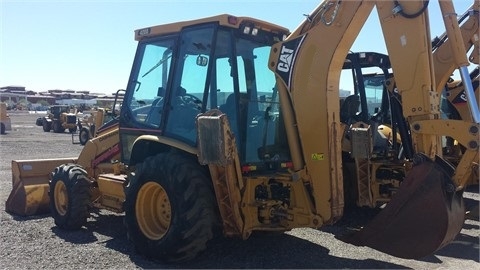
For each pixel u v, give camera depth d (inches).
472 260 214.7
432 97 174.9
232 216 189.8
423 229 171.8
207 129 180.7
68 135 1113.4
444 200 169.0
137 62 239.9
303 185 198.8
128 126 239.5
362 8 183.8
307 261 204.7
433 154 180.7
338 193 192.7
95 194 266.4
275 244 229.5
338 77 194.9
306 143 195.5
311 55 193.8
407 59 176.9
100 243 228.1
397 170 293.9
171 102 214.5
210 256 208.2
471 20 260.2
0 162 566.6
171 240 189.5
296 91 196.5
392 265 202.7
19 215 285.4
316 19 195.5
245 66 206.8
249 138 204.7
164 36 223.3
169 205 203.9
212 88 200.4
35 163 296.4
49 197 267.6
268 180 202.5
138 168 207.9
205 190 192.2
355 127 281.4
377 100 347.3
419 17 173.9
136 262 199.6
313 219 194.9
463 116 363.3
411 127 178.1
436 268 201.8
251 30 204.2
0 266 192.5
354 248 226.7
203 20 203.6
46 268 190.7
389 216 178.4
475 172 318.7
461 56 176.1
